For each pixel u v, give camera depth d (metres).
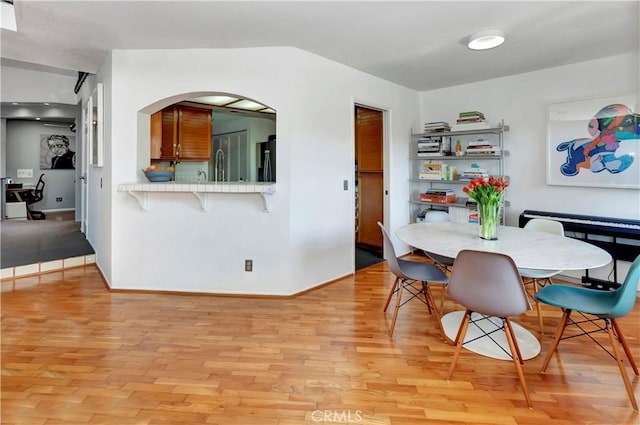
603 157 3.44
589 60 3.52
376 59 3.52
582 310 1.90
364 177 5.19
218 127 7.15
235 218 3.29
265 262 3.28
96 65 3.76
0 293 3.29
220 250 3.32
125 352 2.24
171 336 2.47
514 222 4.12
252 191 3.03
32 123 8.44
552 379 1.98
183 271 3.35
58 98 5.61
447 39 3.00
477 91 4.38
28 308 2.95
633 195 3.31
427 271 2.59
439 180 4.48
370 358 2.20
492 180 2.43
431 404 1.77
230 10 2.47
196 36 2.93
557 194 3.79
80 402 1.75
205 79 3.23
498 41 2.88
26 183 8.41
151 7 2.43
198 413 1.68
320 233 3.55
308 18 2.59
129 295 3.28
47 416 1.65
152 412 1.69
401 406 1.75
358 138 5.23
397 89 4.50
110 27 2.77
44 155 8.62
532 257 1.97
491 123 4.27
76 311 2.89
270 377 1.98
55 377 1.96
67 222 6.65
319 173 3.50
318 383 1.93
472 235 2.58
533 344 2.36
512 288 1.79
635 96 3.25
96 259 4.18
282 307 3.03
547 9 2.48
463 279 1.92
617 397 1.82
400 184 4.68
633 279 1.78
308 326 2.65
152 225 3.36
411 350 2.30
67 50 3.29
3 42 3.11
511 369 2.08
